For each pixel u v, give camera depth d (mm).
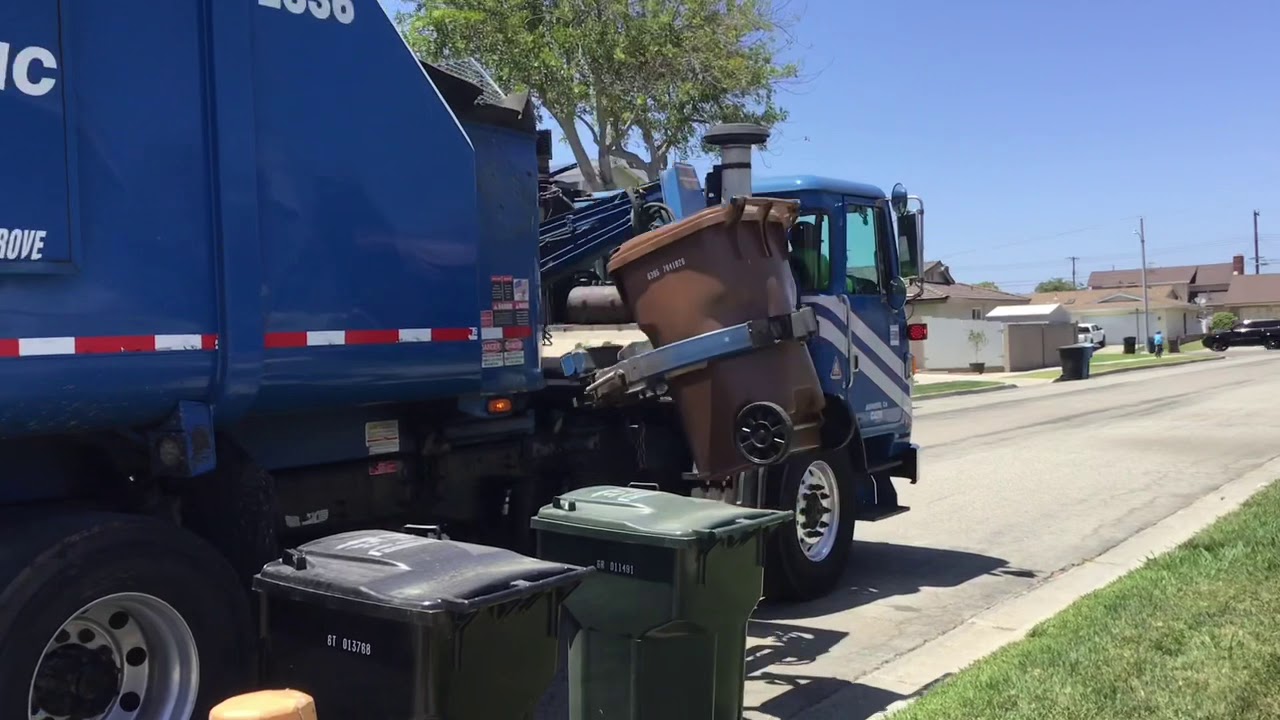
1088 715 4270
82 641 3369
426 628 2836
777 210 5555
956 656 5816
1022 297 74312
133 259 3434
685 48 18109
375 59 4324
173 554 3455
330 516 4676
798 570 6816
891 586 7496
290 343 3939
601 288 7023
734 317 5379
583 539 3818
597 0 17438
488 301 5082
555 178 7793
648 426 6562
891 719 4574
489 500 5668
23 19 3143
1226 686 4496
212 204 3682
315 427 4535
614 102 17906
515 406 5523
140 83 3475
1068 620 5762
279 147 3924
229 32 3750
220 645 3600
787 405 5414
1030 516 10133
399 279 4410
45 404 3236
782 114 19438
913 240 7934
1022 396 27250
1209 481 11898
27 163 3143
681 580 3584
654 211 7105
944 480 12453
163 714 3480
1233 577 6273
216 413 3764
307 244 4016
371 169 4289
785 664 5723
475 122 5098
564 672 5598
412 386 4547
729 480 6164
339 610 3014
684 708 3730
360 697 2994
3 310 3105
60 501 3699
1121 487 11680
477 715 2957
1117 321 83938
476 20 16781
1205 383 30531
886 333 7852
